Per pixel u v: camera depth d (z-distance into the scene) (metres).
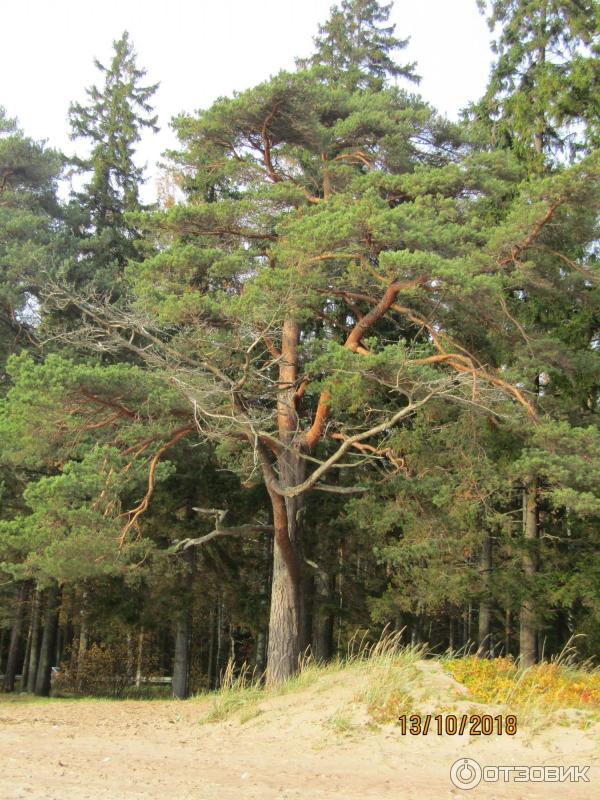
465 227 16.30
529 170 22.09
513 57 23.05
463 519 18.52
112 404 16.72
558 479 15.09
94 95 31.56
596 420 19.03
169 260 16.95
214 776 9.31
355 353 16.02
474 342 18.72
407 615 26.17
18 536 15.91
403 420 20.86
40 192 28.34
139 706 16.98
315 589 25.19
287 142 19.81
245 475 21.70
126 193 30.33
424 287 15.74
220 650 32.75
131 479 16.94
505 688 12.06
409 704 11.88
